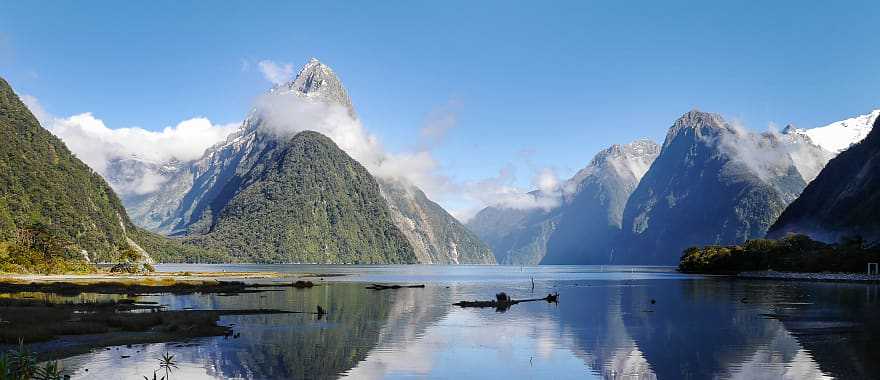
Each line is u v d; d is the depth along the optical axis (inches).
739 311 2805.1
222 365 1470.2
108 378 1321.4
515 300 3427.7
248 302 3102.9
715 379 1396.4
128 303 2967.5
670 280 6560.0
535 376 1433.3
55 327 1829.5
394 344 1808.6
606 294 4060.0
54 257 6437.0
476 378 1406.3
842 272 6545.3
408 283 5565.9
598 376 1433.3
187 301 3132.4
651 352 1712.6
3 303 2704.2
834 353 1690.5
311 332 2009.1
